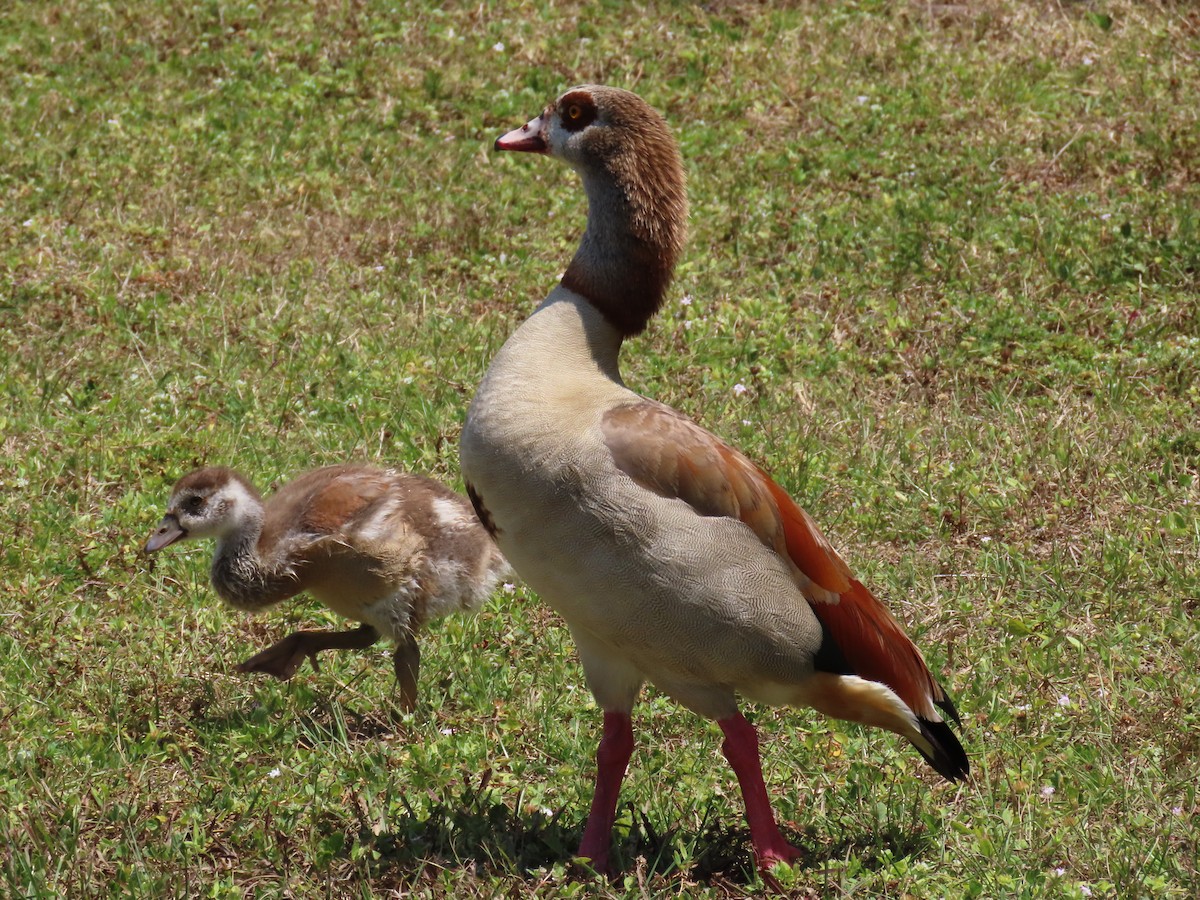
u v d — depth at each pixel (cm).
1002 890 774
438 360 1451
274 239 1711
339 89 2112
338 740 952
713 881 800
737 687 796
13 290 1563
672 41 2242
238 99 2075
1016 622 1072
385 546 973
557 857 812
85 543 1145
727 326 1525
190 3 2319
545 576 765
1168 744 926
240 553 1005
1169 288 1584
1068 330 1520
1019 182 1819
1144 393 1408
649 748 941
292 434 1320
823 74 2139
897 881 787
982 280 1614
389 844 814
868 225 1744
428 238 1731
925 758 833
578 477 741
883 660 796
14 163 1855
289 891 768
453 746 928
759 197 1823
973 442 1336
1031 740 938
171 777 898
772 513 773
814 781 904
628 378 1443
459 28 2275
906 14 2319
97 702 970
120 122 1998
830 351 1494
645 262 818
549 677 1013
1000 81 2077
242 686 1009
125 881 761
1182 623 1077
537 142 835
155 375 1423
